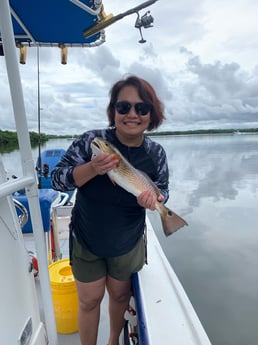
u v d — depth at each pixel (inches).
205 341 50.0
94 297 63.2
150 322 55.9
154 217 285.1
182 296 64.8
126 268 62.2
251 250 245.9
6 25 45.6
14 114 48.4
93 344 67.7
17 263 48.2
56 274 79.3
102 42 92.2
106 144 52.8
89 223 58.0
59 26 78.8
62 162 58.9
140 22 62.7
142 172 57.8
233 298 184.2
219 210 356.5
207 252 243.4
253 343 151.3
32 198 52.1
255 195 426.6
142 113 54.0
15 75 47.0
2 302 42.1
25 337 49.3
